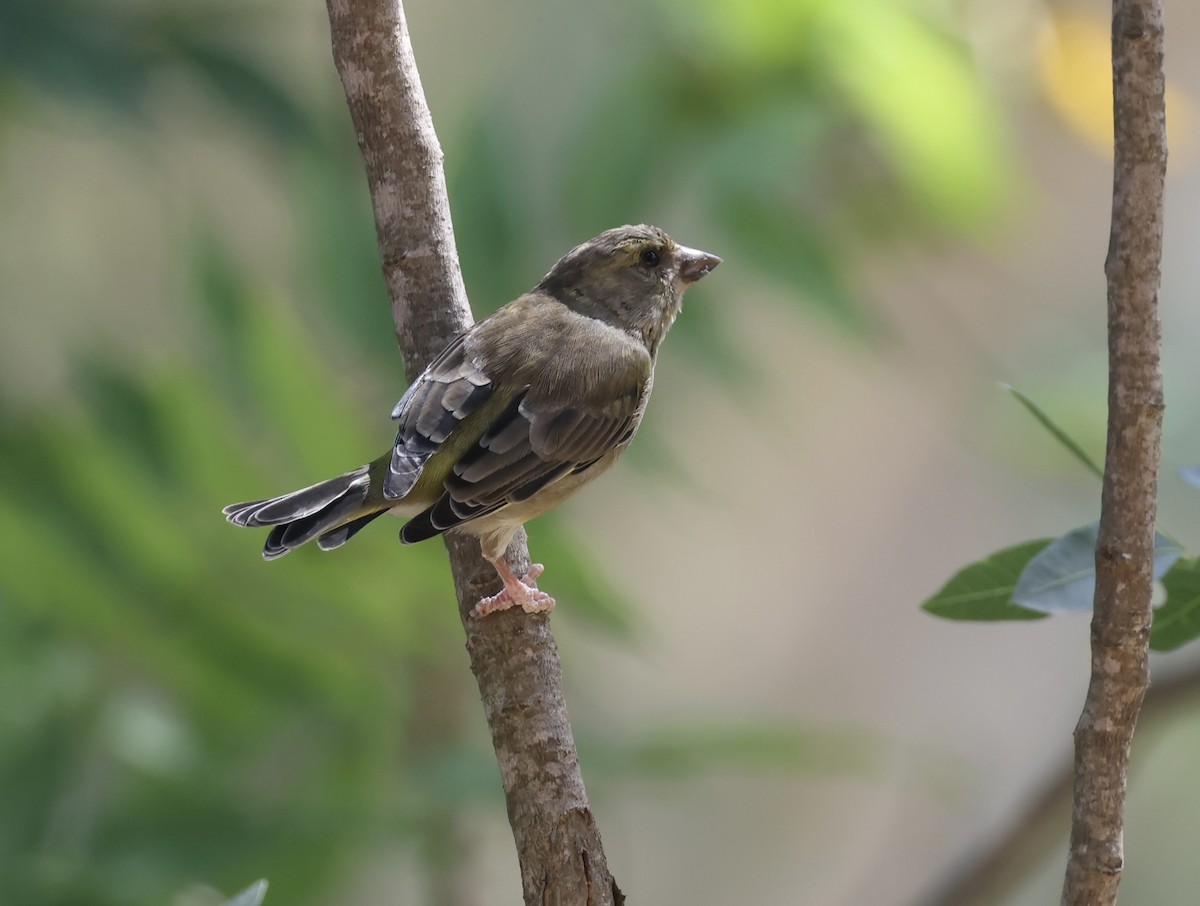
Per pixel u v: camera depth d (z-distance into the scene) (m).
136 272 14.49
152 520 10.38
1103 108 13.52
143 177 14.42
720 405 18.72
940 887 12.09
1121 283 5.23
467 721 11.30
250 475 10.43
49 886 9.88
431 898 10.73
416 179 7.65
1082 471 15.95
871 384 19.88
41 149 14.21
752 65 12.10
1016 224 14.25
